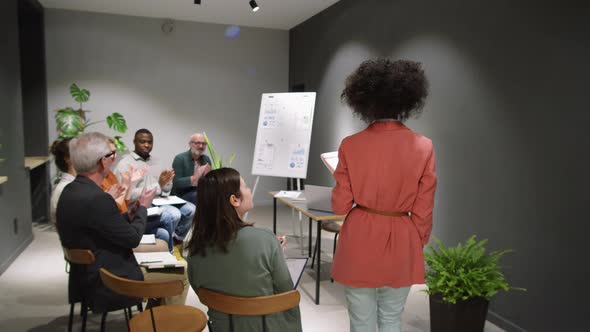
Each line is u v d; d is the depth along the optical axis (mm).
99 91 5762
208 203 1388
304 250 4289
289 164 3881
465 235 3043
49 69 5523
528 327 2498
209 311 1504
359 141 1620
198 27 6133
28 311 2857
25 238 4383
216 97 6340
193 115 6254
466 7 2953
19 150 4191
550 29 2299
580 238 2158
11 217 3918
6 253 3754
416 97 1605
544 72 2344
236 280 1368
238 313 1335
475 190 2924
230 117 6449
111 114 5848
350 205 1683
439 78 3264
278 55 6582
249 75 6473
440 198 3309
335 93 5109
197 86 6223
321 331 2627
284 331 1429
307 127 3863
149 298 1546
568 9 2186
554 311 2324
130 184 2320
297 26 6254
